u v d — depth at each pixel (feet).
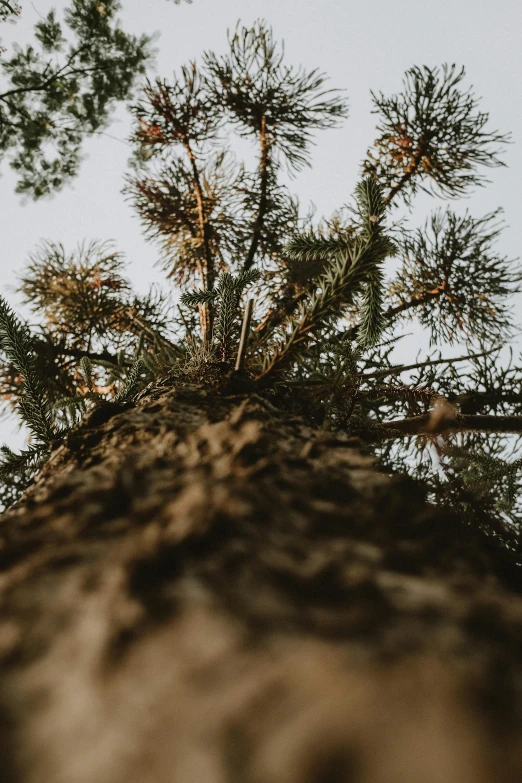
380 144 10.59
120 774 1.39
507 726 1.27
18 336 6.02
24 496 4.37
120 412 5.08
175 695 1.53
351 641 1.65
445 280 10.36
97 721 1.57
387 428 6.36
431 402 6.51
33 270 11.59
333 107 11.14
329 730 1.26
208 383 5.80
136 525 2.69
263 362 5.93
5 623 2.12
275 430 4.18
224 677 1.53
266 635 1.69
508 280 10.03
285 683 1.44
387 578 2.23
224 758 1.32
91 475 3.81
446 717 1.25
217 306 7.36
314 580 2.14
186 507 2.71
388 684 1.37
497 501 6.16
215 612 1.81
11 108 14.37
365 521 2.89
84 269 11.87
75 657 1.84
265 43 10.87
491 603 2.06
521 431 6.65
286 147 11.47
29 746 1.57
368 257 5.41
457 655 1.59
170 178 11.66
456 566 2.56
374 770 1.17
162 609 1.89
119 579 2.09
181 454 3.84
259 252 11.53
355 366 6.32
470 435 6.92
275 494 3.01
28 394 6.06
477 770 1.13
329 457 3.93
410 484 4.08
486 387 7.43
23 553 2.67
